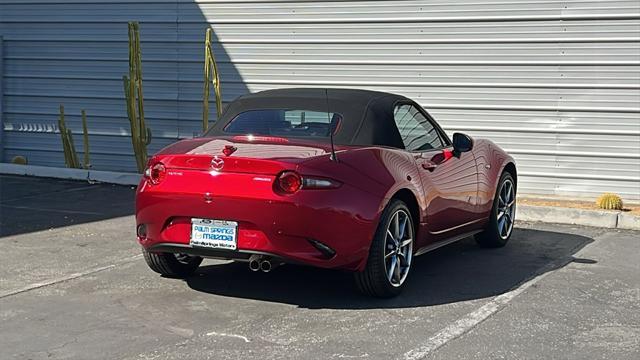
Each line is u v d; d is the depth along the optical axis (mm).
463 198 7055
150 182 5750
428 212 6395
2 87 13641
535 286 6461
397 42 11336
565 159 10727
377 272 5777
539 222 9531
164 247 5695
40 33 13328
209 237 5496
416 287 6398
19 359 4672
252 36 12086
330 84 11766
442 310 5738
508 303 5941
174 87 12664
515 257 7598
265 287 6312
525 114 10836
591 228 9180
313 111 6340
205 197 5453
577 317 5613
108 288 6211
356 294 6148
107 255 7312
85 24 13055
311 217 5316
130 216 9297
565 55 10562
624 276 6832
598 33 10383
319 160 5484
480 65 10961
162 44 12617
